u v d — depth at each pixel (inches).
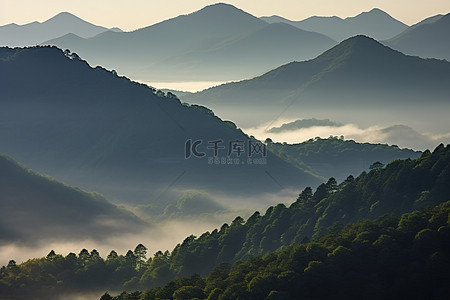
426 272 7431.1
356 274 7554.1
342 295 7431.1
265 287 7534.5
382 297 7372.1
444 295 7288.4
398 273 7549.2
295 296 7431.1
